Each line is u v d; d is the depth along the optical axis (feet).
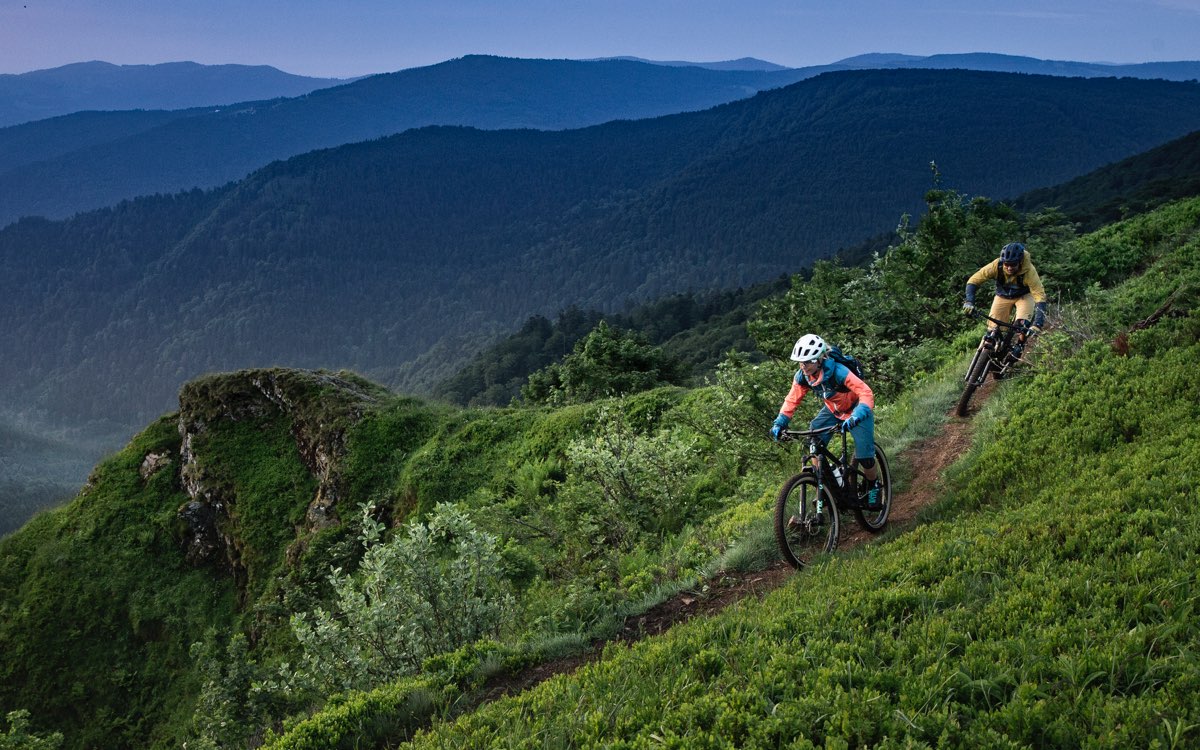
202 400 92.02
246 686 30.17
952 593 16.97
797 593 19.92
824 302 47.50
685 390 69.56
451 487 71.56
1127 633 13.55
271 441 87.71
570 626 25.26
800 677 14.88
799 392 23.80
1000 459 25.70
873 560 20.75
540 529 46.55
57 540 85.40
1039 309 30.32
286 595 64.08
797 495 23.57
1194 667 12.19
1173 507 17.74
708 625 19.04
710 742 13.51
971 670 13.76
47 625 77.97
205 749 28.02
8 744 38.04
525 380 458.91
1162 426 23.16
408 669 27.02
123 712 72.95
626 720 15.06
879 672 14.25
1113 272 53.47
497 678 22.13
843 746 12.34
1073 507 19.45
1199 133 493.36
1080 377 28.99
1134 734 11.25
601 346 92.12
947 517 23.66
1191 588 14.30
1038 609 15.42
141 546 84.28
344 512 75.92
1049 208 55.93
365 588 30.73
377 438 80.07
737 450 41.65
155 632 78.28
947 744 12.04
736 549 26.37
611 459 43.45
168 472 90.99
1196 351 27.22
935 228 50.26
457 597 28.86
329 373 94.84
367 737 19.48
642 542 38.11
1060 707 12.14
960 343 43.37
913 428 32.30
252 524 80.79
